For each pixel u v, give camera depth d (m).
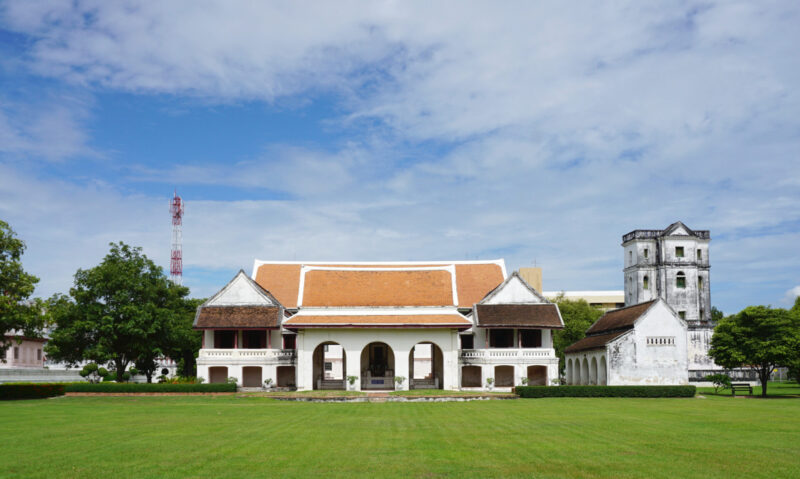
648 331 59.12
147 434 26.23
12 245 49.84
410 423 30.69
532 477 17.41
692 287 94.56
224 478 17.23
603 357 61.22
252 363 58.50
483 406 42.12
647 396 51.91
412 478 17.27
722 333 57.78
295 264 71.25
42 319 50.72
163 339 65.06
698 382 78.44
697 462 19.59
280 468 18.56
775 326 54.81
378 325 55.91
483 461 19.70
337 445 22.95
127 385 54.03
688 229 95.69
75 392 53.72
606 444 23.31
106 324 60.72
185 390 53.94
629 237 99.12
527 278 111.44
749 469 18.52
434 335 56.94
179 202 108.44
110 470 18.31
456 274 69.19
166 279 70.38
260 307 61.31
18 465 19.06
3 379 67.31
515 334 60.81
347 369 56.41
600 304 150.75
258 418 33.41
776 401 48.00
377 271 65.94
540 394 51.56
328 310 58.28
